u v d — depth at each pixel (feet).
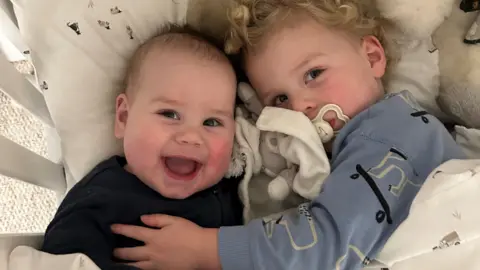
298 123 3.15
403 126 3.13
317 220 2.85
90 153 3.49
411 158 3.04
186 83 3.10
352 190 2.87
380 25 3.52
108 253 2.93
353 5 3.39
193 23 3.62
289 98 3.29
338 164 3.12
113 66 3.50
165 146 3.03
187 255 2.89
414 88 3.64
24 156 3.09
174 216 3.03
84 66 3.46
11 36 3.76
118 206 3.02
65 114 3.46
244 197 3.31
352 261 2.75
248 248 2.82
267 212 3.37
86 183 3.18
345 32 3.33
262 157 3.37
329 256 2.74
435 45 3.56
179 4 3.57
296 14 3.31
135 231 2.97
